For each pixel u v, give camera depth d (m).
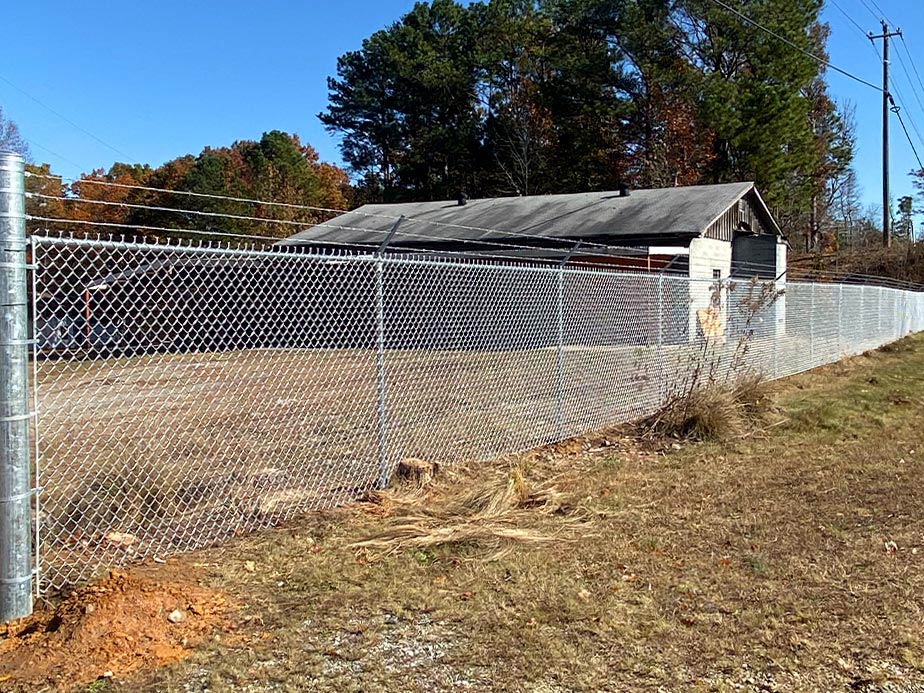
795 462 6.82
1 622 3.44
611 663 3.19
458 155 42.88
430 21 46.91
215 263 7.93
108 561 4.17
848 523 5.05
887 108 37.25
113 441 7.31
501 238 20.19
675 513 5.32
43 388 8.19
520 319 10.58
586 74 37.19
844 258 39.84
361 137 48.22
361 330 9.80
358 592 3.89
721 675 3.09
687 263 17.95
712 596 3.86
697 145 34.66
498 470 6.39
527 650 3.29
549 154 40.28
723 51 33.53
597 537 4.79
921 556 4.39
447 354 11.55
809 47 31.88
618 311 10.36
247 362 10.16
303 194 41.28
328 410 9.28
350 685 2.99
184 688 2.94
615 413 8.41
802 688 2.98
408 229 22.55
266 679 3.03
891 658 3.21
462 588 3.96
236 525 4.86
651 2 34.44
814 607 3.72
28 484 3.54
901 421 8.87
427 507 5.31
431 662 3.19
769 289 10.82
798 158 32.94
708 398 8.17
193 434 7.84
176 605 3.58
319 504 5.34
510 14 44.03
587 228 19.28
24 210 3.51
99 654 3.14
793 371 13.70
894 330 21.77
